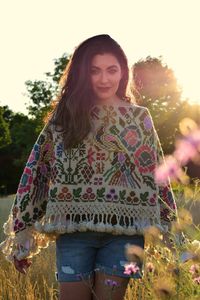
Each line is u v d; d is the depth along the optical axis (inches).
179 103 1465.3
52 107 137.3
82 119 126.9
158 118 1485.0
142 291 122.6
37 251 137.5
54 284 215.2
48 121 133.8
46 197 136.4
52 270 225.1
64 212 127.0
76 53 131.0
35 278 223.6
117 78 130.0
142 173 128.6
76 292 127.0
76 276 126.5
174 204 130.6
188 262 105.7
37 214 136.1
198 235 109.7
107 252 126.9
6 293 203.6
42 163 135.0
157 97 1475.1
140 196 127.8
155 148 131.0
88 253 127.1
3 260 243.0
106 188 126.7
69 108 127.8
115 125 128.8
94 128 128.1
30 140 1870.1
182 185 109.3
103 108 129.5
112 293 126.1
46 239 137.6
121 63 132.0
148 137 130.2
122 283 126.9
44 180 135.9
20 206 134.6
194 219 268.2
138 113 130.8
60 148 129.1
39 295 197.8
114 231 124.6
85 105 127.9
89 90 129.3
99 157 127.5
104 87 129.0
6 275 222.1
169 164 106.6
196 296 97.3
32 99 1838.1
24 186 134.6
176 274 101.0
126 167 128.0
